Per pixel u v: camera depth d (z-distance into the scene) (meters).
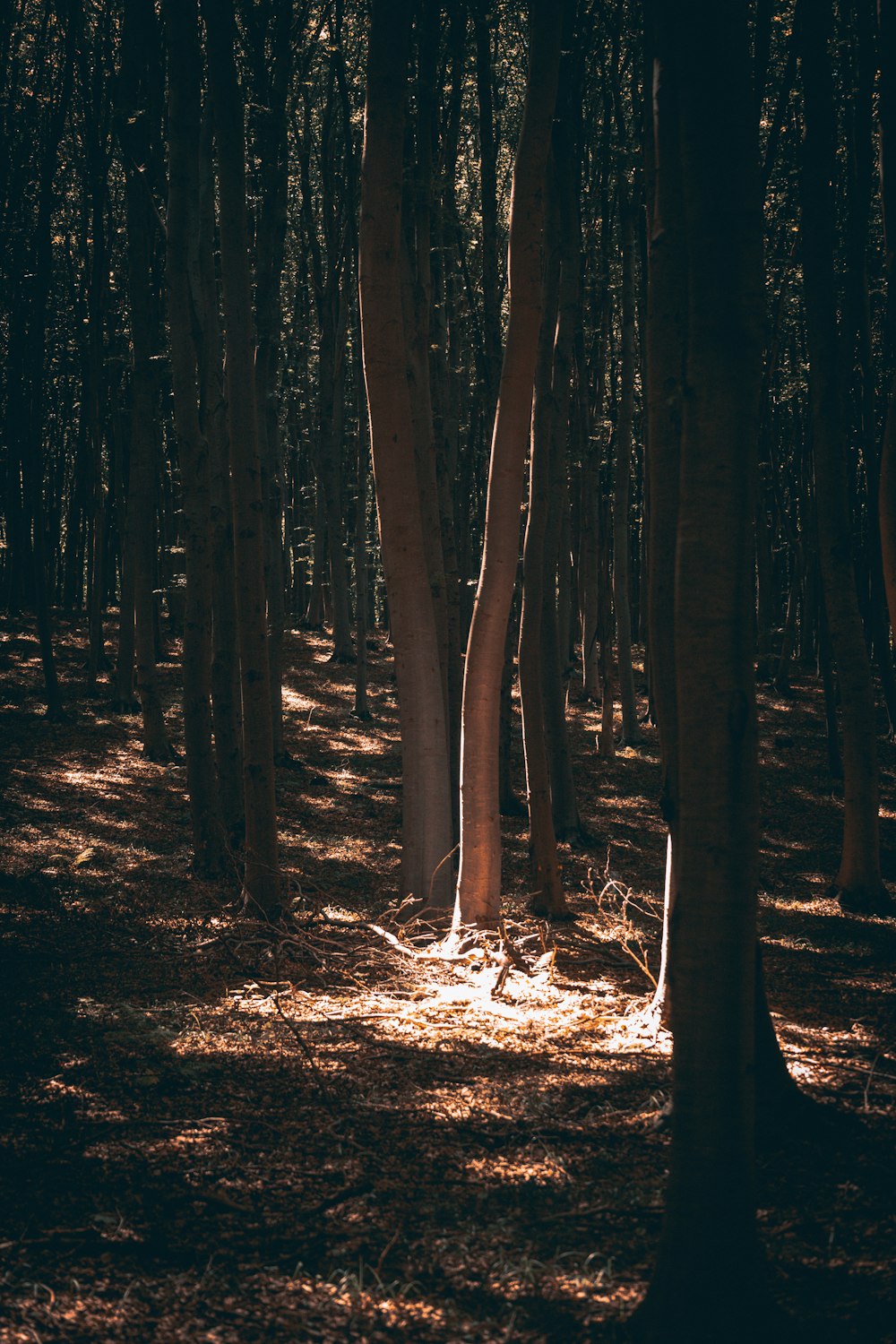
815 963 8.27
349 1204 4.23
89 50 16.27
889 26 8.30
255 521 8.88
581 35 12.38
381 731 17.31
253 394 8.81
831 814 14.05
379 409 8.38
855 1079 5.62
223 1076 5.62
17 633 22.62
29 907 9.11
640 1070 5.77
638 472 23.39
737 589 3.33
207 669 10.27
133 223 13.44
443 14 13.79
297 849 11.48
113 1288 3.60
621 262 18.00
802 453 20.88
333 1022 6.54
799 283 17.34
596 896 10.31
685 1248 3.28
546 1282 3.63
